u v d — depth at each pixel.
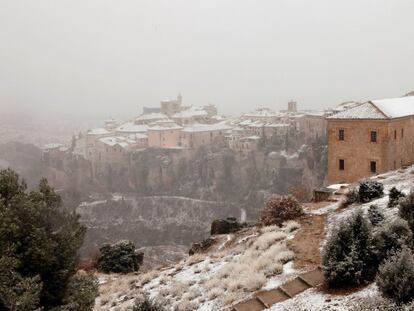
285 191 140.38
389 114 47.66
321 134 146.00
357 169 49.50
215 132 192.25
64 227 13.77
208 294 18.19
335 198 31.09
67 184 190.75
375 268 13.88
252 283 16.92
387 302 11.08
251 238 26.80
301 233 22.53
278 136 167.25
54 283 13.12
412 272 11.16
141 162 184.38
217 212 151.88
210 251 30.52
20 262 11.81
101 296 23.47
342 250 14.42
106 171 193.00
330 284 14.26
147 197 169.62
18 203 12.91
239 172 166.00
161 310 15.36
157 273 26.00
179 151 182.75
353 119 49.16
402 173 34.28
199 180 174.00
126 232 141.00
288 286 15.71
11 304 10.72
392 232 14.57
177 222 149.25
